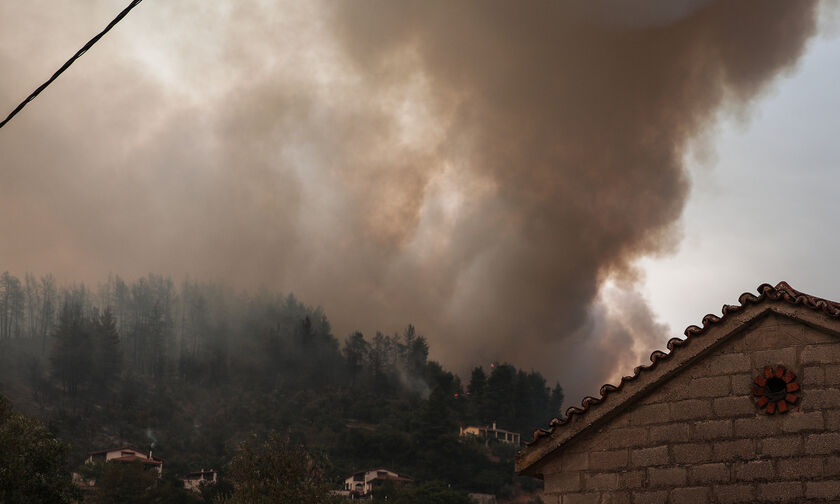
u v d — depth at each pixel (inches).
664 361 546.6
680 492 524.7
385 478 6761.8
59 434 7086.6
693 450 528.7
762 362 525.0
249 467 1621.6
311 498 1606.8
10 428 1197.7
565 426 565.9
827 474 493.0
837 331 505.4
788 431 508.4
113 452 6131.9
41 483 1179.9
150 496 4670.3
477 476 7716.5
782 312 523.2
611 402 553.3
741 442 518.0
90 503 4525.1
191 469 7003.0
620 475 543.8
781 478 502.9
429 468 7716.5
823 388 506.0
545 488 562.9
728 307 537.6
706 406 532.7
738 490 510.9
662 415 542.9
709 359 540.1
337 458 7864.2
